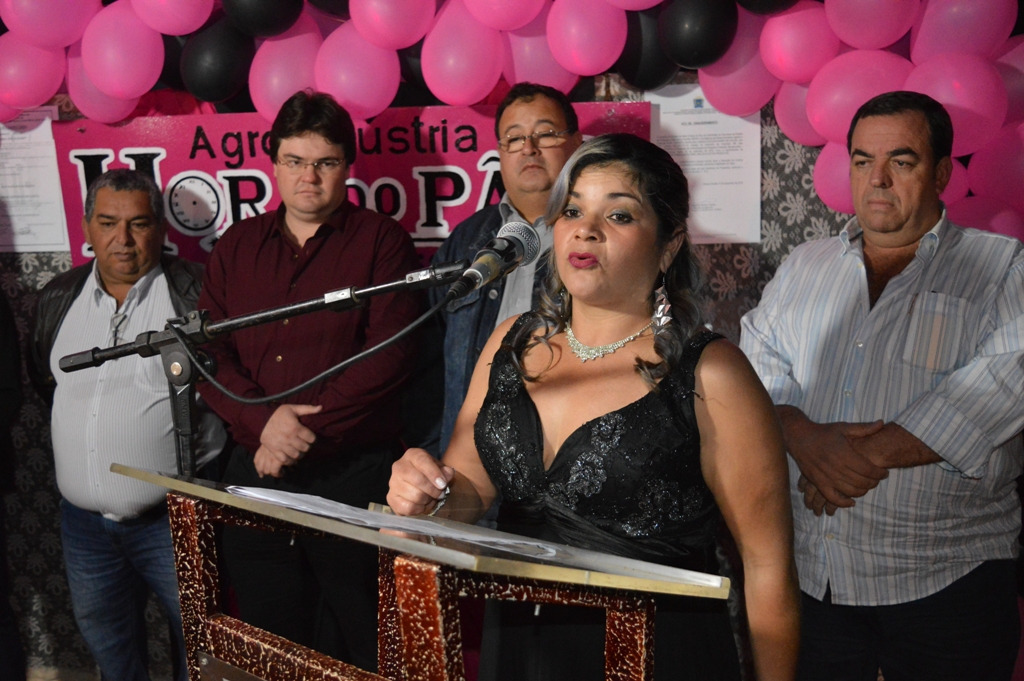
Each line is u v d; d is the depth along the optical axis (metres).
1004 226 2.48
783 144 2.90
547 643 1.41
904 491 2.08
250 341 2.61
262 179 3.10
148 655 3.34
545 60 2.74
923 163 2.11
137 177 2.80
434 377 2.84
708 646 1.43
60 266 3.25
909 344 2.13
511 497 1.53
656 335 1.48
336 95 2.71
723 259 2.97
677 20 2.54
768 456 1.42
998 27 2.38
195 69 2.75
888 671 2.19
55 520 3.36
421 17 2.59
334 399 2.50
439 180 3.03
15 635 2.85
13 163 3.19
